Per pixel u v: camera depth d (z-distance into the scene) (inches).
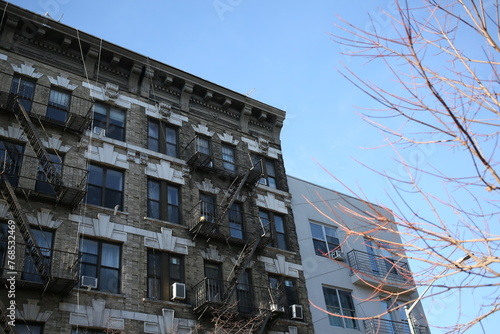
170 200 942.4
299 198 1151.0
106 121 952.9
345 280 1082.1
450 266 264.4
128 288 788.0
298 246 1059.9
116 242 826.2
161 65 1052.5
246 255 941.8
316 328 970.7
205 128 1084.5
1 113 824.9
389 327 1072.2
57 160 841.5
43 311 695.1
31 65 913.5
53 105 900.6
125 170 912.3
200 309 823.1
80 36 967.6
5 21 912.3
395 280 1131.9
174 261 870.4
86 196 842.8
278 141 1210.0
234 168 1081.4
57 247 754.8
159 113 1030.4
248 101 1162.6
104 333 731.4
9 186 727.1
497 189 262.4
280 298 949.2
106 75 1007.0
